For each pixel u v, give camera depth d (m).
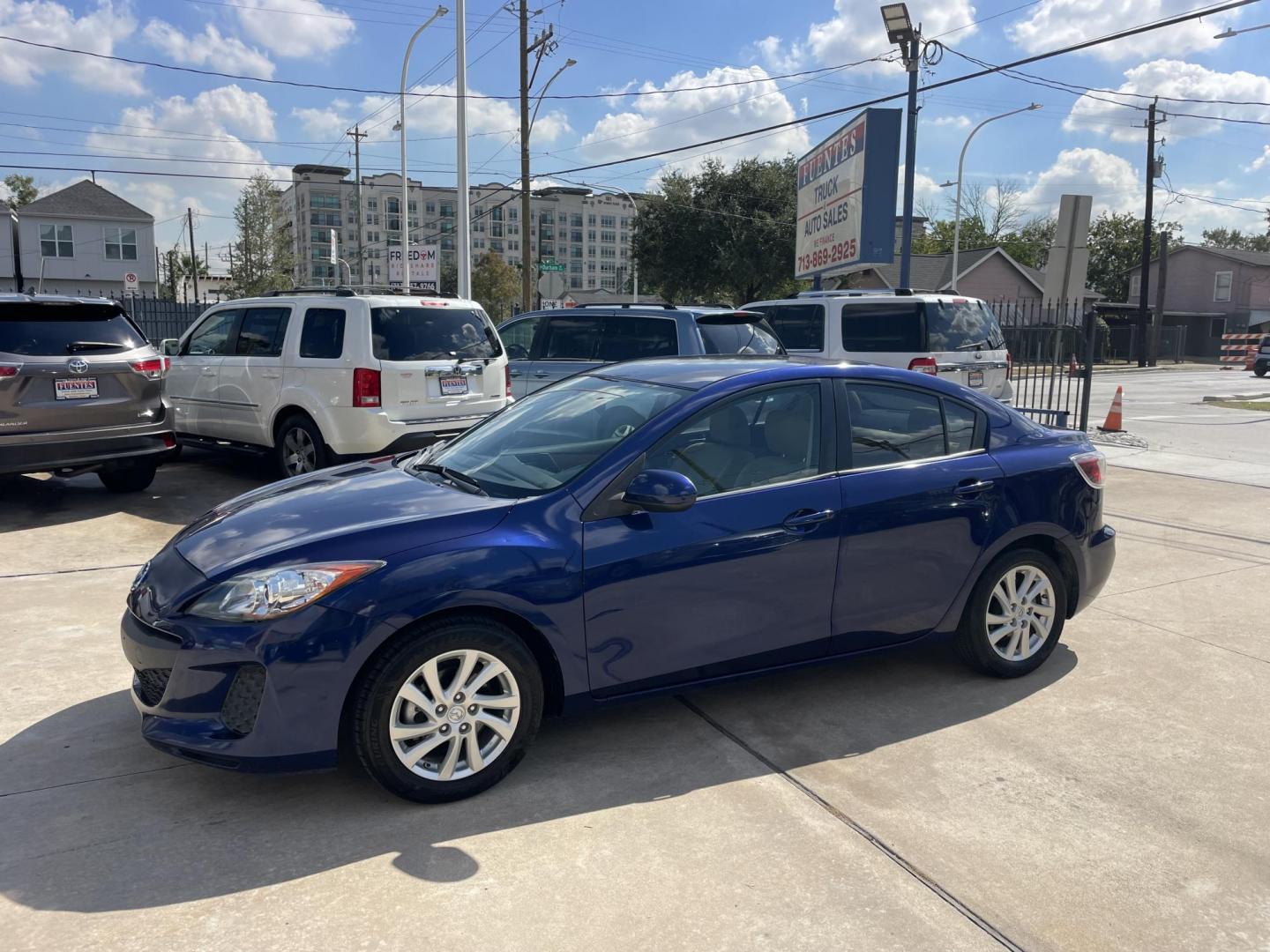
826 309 10.82
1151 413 18.38
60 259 47.84
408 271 20.69
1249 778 3.56
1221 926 2.69
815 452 3.97
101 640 4.89
